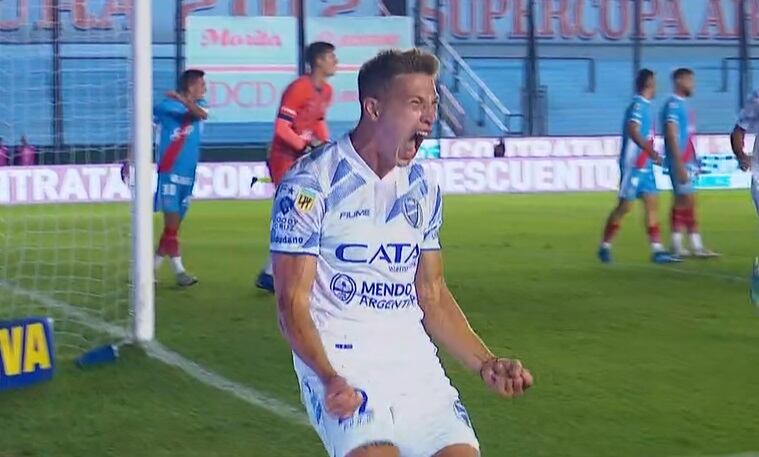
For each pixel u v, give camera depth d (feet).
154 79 117.91
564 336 35.50
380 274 14.44
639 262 54.08
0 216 74.23
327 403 13.58
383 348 14.46
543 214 79.61
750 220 76.64
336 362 14.29
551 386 29.14
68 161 85.20
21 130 85.30
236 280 47.80
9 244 59.82
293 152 40.01
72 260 53.21
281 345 33.76
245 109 109.50
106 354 30.81
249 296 43.37
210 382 29.19
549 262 53.83
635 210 82.74
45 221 71.10
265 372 30.40
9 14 87.61
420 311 15.03
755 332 36.27
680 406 27.40
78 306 40.40
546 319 38.45
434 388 14.65
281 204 14.26
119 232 60.08
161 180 45.68
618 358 32.37
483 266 52.21
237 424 25.76
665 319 38.50
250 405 27.20
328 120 110.93
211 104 108.99
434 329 15.51
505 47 130.21
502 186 99.50
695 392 28.68
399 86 13.91
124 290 44.32
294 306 14.11
